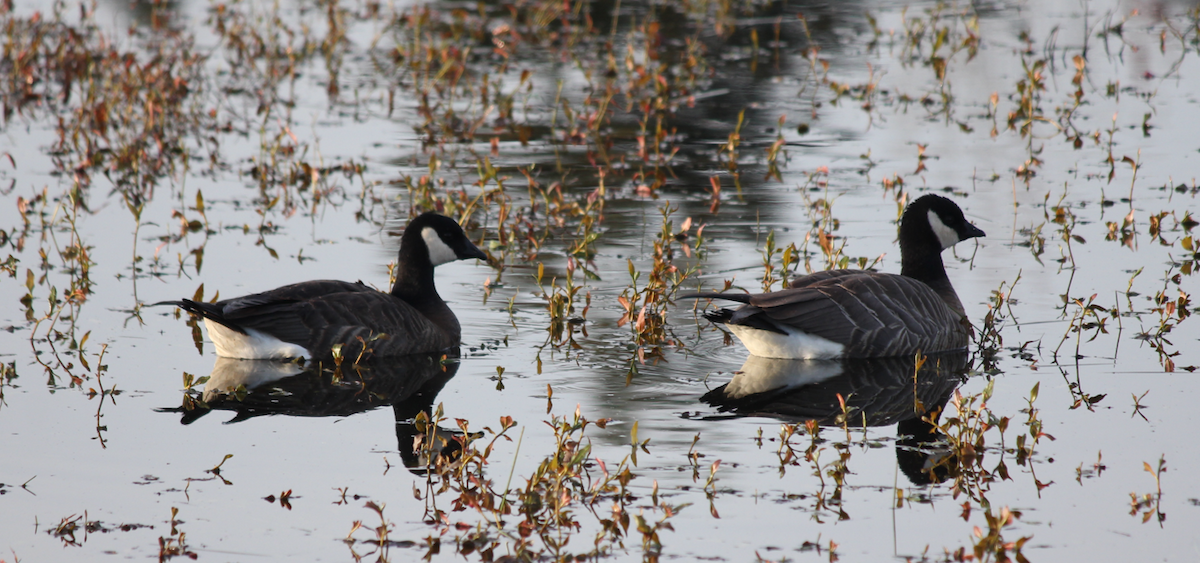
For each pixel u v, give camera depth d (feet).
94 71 81.97
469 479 31.17
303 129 75.36
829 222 56.59
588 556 27.20
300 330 41.86
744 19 103.65
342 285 43.78
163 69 80.38
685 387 39.40
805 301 41.86
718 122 77.25
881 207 59.98
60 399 37.35
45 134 73.31
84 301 47.60
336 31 93.09
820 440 34.17
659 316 45.44
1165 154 66.64
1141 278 49.11
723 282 50.26
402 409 37.11
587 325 46.68
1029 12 103.96
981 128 73.72
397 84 86.69
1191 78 82.17
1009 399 37.35
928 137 72.23
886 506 29.66
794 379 40.22
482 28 99.86
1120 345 42.09
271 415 36.45
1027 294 48.03
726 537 28.04
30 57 82.74
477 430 35.06
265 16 101.45
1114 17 100.78
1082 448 32.99
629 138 74.23
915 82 84.38
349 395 38.55
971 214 58.08
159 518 29.04
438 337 44.09
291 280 50.16
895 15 104.12
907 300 42.68
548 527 28.71
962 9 105.29
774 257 52.90
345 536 28.25
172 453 33.12
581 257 53.88
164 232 56.85
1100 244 53.57
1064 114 74.64
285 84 86.28
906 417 36.19
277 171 66.69
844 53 92.48
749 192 63.10
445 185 63.98
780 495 30.32
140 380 39.52
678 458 32.83
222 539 28.02
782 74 87.40
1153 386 37.96
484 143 73.05
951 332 43.47
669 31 100.22
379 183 64.90
